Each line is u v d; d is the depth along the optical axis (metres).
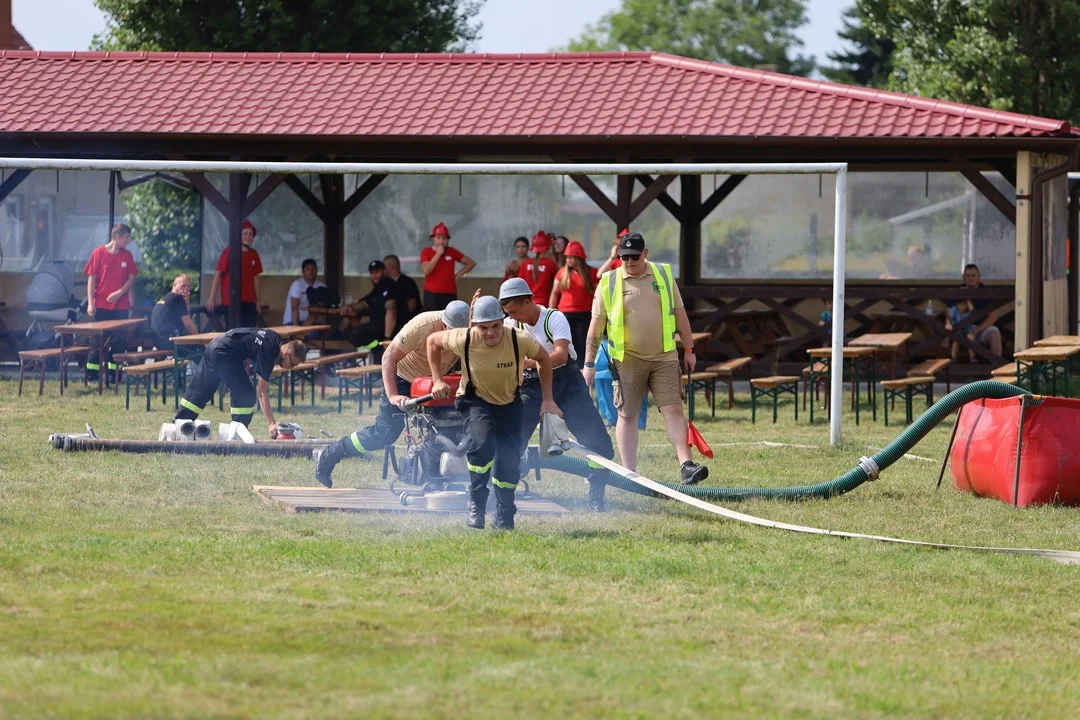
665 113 44.84
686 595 17.14
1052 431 24.03
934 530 22.02
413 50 89.00
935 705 12.90
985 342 44.47
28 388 41.84
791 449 30.95
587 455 21.86
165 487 24.38
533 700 12.35
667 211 50.53
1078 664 14.79
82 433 31.22
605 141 43.44
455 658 13.78
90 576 16.97
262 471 26.23
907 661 14.48
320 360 39.44
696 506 22.36
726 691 12.92
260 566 17.89
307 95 47.41
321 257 52.47
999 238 48.50
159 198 50.19
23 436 30.78
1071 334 52.84
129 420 34.62
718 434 33.91
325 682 12.68
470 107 45.97
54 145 45.50
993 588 18.08
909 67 72.06
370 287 52.50
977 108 43.22
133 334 41.81
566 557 19.02
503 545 19.75
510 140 43.88
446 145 44.62
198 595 16.11
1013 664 14.60
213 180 50.62
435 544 19.66
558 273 40.81
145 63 50.28
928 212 49.03
